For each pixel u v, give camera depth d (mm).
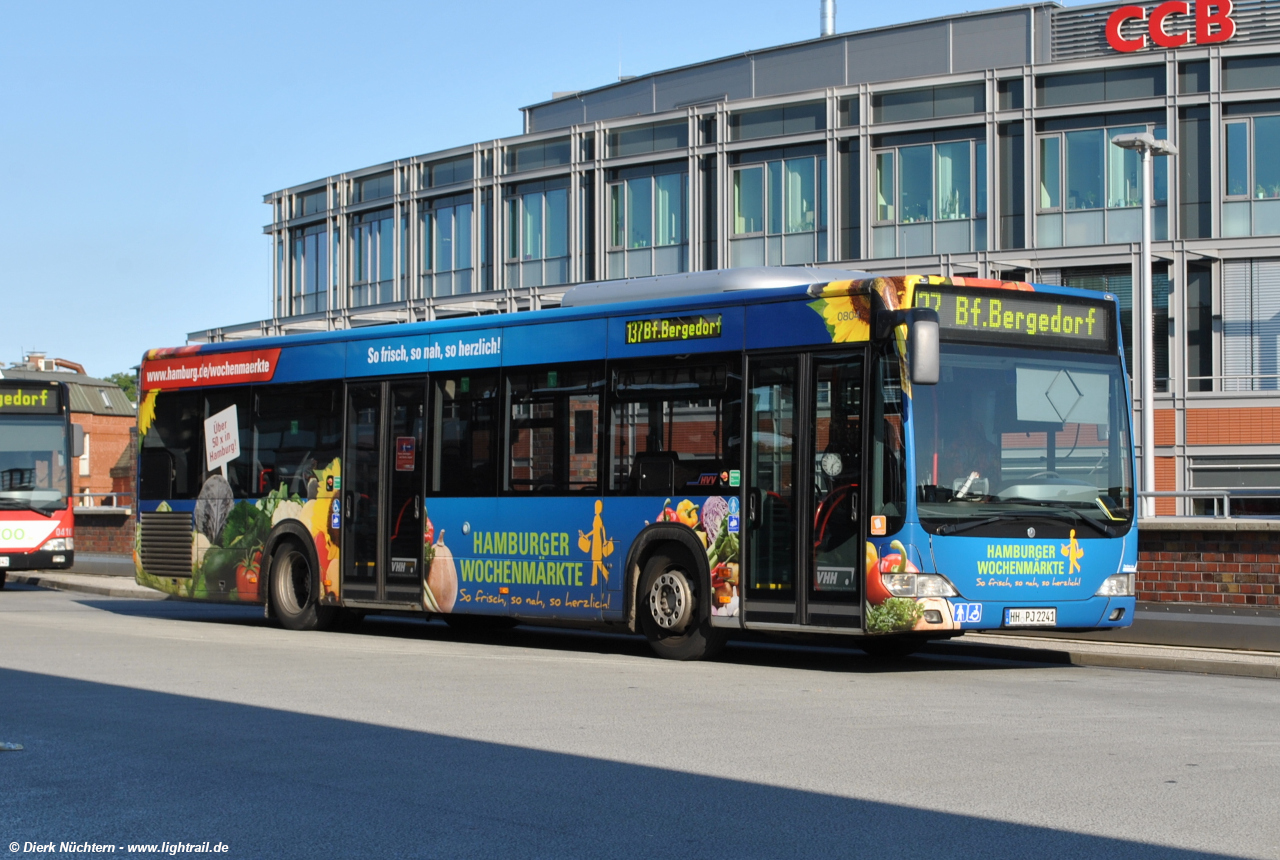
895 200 41688
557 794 7047
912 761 7855
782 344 12805
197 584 18797
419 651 14477
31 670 12352
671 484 13547
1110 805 6723
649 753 8141
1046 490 12469
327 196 56000
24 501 26906
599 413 14258
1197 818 6445
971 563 12008
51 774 7609
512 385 15125
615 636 17266
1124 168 39344
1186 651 13828
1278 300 38094
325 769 7715
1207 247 38531
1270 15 38219
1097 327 13016
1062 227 39938
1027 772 7535
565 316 14680
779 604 12648
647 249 46094
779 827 6324
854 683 11617
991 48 42812
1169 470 38969
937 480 11977
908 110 41656
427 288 52000
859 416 12203
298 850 5992
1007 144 40531
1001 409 12383
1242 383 38406
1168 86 38938
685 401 13516
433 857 5867
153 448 19578
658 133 46000
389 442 16422
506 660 13492
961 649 14734
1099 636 15117
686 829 6305
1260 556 16203
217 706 10086
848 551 12180
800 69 46750
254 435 18188
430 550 15805
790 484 12641
